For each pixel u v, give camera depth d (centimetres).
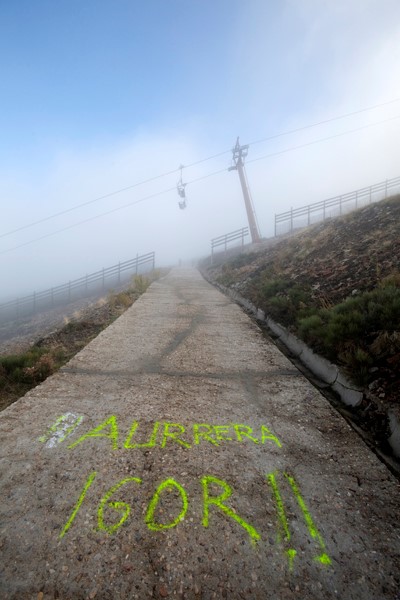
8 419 297
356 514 197
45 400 335
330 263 775
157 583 152
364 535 182
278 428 290
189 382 387
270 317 661
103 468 232
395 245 663
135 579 153
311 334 467
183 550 170
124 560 163
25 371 400
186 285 1457
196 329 634
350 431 284
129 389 365
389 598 148
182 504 201
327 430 287
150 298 1036
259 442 269
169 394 354
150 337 575
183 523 187
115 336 580
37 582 150
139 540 175
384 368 329
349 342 392
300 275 801
